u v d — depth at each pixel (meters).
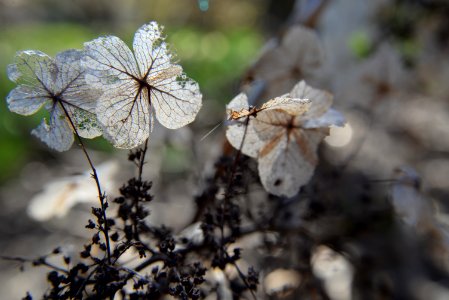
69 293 0.16
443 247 0.25
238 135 0.16
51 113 0.15
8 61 0.85
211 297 0.22
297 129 0.16
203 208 0.21
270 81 0.22
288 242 0.22
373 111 0.32
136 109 0.15
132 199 0.18
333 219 0.24
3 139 0.67
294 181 0.17
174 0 1.07
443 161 0.60
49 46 0.98
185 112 0.15
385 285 0.26
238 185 0.19
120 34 1.06
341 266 0.26
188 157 0.33
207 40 0.89
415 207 0.23
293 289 0.23
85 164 0.54
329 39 0.38
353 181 0.30
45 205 0.23
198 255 0.19
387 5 0.39
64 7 1.25
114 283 0.16
